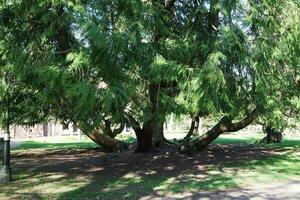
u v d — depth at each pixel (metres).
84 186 12.01
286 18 11.09
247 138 34.38
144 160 17.25
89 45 8.59
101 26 8.68
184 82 9.97
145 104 10.63
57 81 8.50
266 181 12.54
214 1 10.63
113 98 8.41
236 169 14.81
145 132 18.97
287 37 10.96
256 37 10.89
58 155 20.72
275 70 11.46
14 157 20.00
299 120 20.66
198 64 10.43
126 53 9.06
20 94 11.64
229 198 10.30
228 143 27.52
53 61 9.02
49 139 37.78
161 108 10.71
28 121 15.47
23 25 9.30
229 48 10.32
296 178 13.05
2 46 9.28
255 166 15.52
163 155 18.44
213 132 18.98
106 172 14.54
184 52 10.66
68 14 8.47
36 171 15.06
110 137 21.16
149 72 9.73
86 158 18.97
